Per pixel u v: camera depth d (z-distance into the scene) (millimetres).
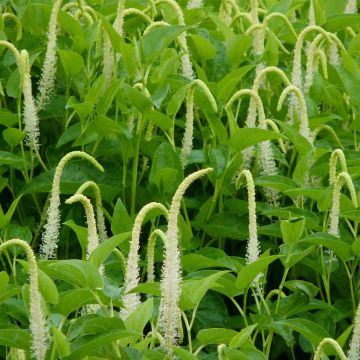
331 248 4676
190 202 5312
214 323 4793
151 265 4273
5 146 5504
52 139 5746
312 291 4684
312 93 5852
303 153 5195
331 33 6328
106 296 3746
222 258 4691
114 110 5648
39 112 5566
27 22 6254
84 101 5137
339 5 7055
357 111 5977
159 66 5480
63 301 3684
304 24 6602
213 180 5203
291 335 4637
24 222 5352
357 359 4285
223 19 6637
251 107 5289
